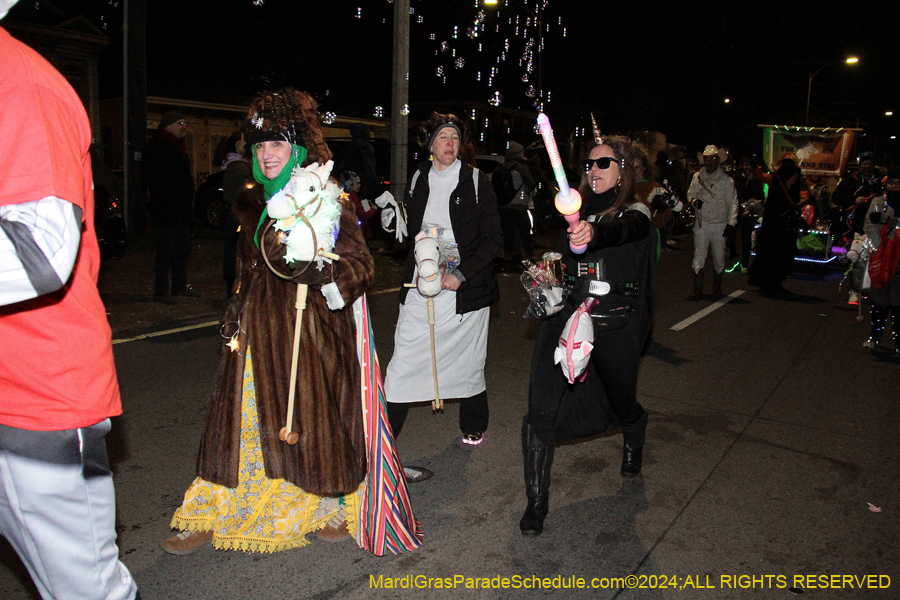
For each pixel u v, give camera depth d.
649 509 3.45
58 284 1.55
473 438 4.18
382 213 3.82
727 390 5.33
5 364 1.65
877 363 6.17
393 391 3.67
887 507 3.52
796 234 9.39
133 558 2.89
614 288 3.10
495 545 3.09
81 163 1.67
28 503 1.71
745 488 3.70
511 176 10.73
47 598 1.85
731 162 13.82
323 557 2.94
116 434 4.15
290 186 2.49
